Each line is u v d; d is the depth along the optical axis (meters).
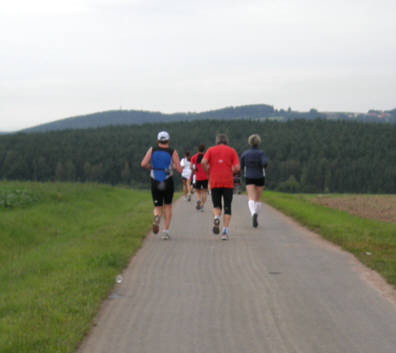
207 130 184.12
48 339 4.36
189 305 5.51
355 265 7.66
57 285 6.27
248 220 13.60
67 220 15.84
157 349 4.26
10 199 16.20
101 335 4.61
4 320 4.93
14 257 10.27
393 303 5.60
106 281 6.43
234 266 7.51
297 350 4.22
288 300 5.70
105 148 133.00
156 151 10.01
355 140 148.75
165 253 8.59
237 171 10.31
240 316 5.12
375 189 123.62
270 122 191.12
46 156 123.94
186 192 21.67
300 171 128.75
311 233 11.11
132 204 22.17
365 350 4.22
